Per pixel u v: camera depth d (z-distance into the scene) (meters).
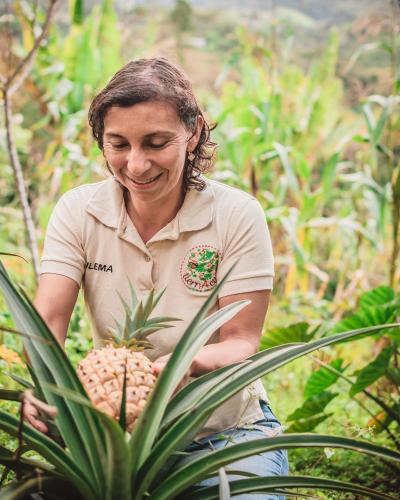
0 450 1.78
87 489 1.68
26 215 4.02
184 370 1.75
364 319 3.23
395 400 3.59
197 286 2.22
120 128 1.97
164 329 2.21
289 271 6.21
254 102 6.97
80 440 1.72
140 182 2.04
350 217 6.55
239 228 2.23
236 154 6.44
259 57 7.77
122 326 1.92
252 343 2.21
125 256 2.23
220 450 1.70
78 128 6.39
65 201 2.31
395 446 3.45
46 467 1.74
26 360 1.86
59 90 6.45
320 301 5.58
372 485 3.15
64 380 1.71
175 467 1.95
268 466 2.11
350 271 6.68
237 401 2.23
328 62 7.03
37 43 3.93
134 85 1.96
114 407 1.69
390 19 5.09
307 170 6.28
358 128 7.25
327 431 3.59
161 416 1.68
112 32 6.59
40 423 1.80
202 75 11.56
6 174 6.85
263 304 2.24
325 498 2.72
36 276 4.02
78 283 2.27
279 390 4.22
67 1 11.23
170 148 2.01
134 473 1.65
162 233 2.20
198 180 2.25
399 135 6.01
